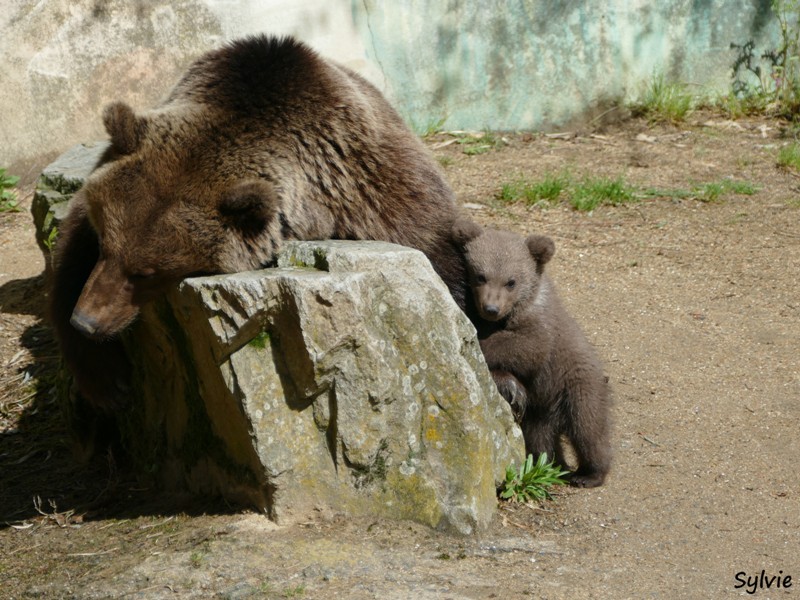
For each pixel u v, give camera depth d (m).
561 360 11.02
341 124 10.71
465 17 21.88
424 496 8.91
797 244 16.55
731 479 10.39
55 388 13.37
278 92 10.39
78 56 20.06
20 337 14.88
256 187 9.48
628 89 22.98
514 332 11.00
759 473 10.49
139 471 10.92
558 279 15.55
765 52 23.22
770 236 16.89
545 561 8.70
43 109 20.09
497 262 11.02
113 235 9.67
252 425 8.62
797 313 14.27
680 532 9.37
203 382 9.32
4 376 13.85
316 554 8.38
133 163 9.88
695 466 10.68
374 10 21.39
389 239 10.89
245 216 9.75
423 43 21.84
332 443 8.81
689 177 19.56
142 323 10.14
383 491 8.91
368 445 8.77
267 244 9.95
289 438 8.76
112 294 9.66
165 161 9.83
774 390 12.27
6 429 12.71
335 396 8.69
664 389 12.42
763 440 11.16
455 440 9.05
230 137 10.04
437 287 9.09
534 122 22.72
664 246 16.62
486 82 22.34
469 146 21.45
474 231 11.42
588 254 16.38
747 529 9.41
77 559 8.96
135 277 9.66
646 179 19.52
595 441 10.55
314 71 10.77
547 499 10.01
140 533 9.33
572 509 9.83
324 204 10.48
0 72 19.70
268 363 8.71
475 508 9.03
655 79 22.95
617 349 13.46
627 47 22.72
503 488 9.89
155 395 10.47
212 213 9.75
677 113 22.56
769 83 23.33
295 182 10.20
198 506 9.70
